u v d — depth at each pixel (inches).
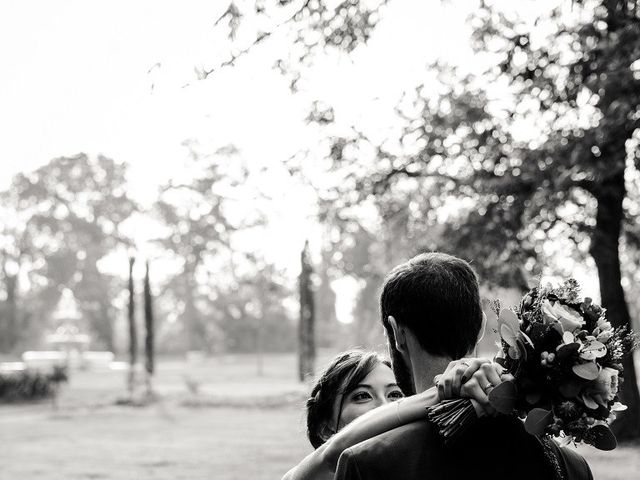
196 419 1181.1
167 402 1498.5
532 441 87.8
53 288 3368.6
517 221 625.6
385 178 647.1
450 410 84.6
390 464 84.0
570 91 358.9
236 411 1306.6
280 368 2965.1
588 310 89.5
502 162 604.1
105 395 1745.8
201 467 666.8
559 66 356.8
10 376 1644.9
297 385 1916.8
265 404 1374.3
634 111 396.8
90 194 3206.2
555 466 87.9
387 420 89.6
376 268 905.5
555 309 87.0
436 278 93.4
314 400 127.3
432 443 84.7
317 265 3112.7
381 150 594.2
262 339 3636.8
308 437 129.3
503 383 82.2
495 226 634.2
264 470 642.8
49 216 3166.8
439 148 610.5
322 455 94.1
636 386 739.4
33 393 1624.0
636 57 339.3
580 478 93.7
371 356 126.9
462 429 83.7
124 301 3644.2
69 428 1066.7
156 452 783.1
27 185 3117.6
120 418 1218.0
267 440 877.8
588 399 84.4
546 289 90.3
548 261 691.4
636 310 1243.2
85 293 3403.1
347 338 3171.8
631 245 818.2
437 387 88.2
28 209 3218.5
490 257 661.9
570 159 498.6
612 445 86.5
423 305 92.7
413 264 96.5
